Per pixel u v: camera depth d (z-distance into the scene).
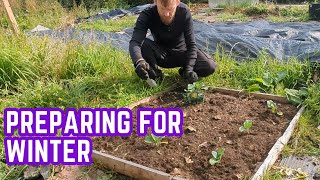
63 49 4.32
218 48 4.69
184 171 2.29
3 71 3.96
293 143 2.61
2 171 2.49
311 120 2.90
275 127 2.76
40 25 7.94
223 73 3.94
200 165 2.34
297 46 4.59
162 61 3.80
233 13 9.24
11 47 4.36
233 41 4.92
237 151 2.46
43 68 4.12
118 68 4.20
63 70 4.13
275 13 8.83
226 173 2.24
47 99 3.46
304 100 3.11
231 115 3.00
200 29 6.29
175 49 3.73
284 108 3.07
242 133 2.69
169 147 2.57
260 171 2.19
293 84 3.58
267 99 3.27
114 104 3.36
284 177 2.26
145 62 3.34
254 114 2.99
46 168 2.45
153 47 3.70
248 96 3.36
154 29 3.64
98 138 2.77
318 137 2.69
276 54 4.36
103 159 2.45
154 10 3.52
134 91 3.60
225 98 3.34
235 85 3.67
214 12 9.76
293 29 6.05
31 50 4.34
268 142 2.56
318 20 7.39
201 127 2.82
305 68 3.69
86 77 3.90
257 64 3.91
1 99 3.58
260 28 6.23
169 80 3.90
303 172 2.29
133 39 3.49
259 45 4.70
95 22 8.19
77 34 5.30
